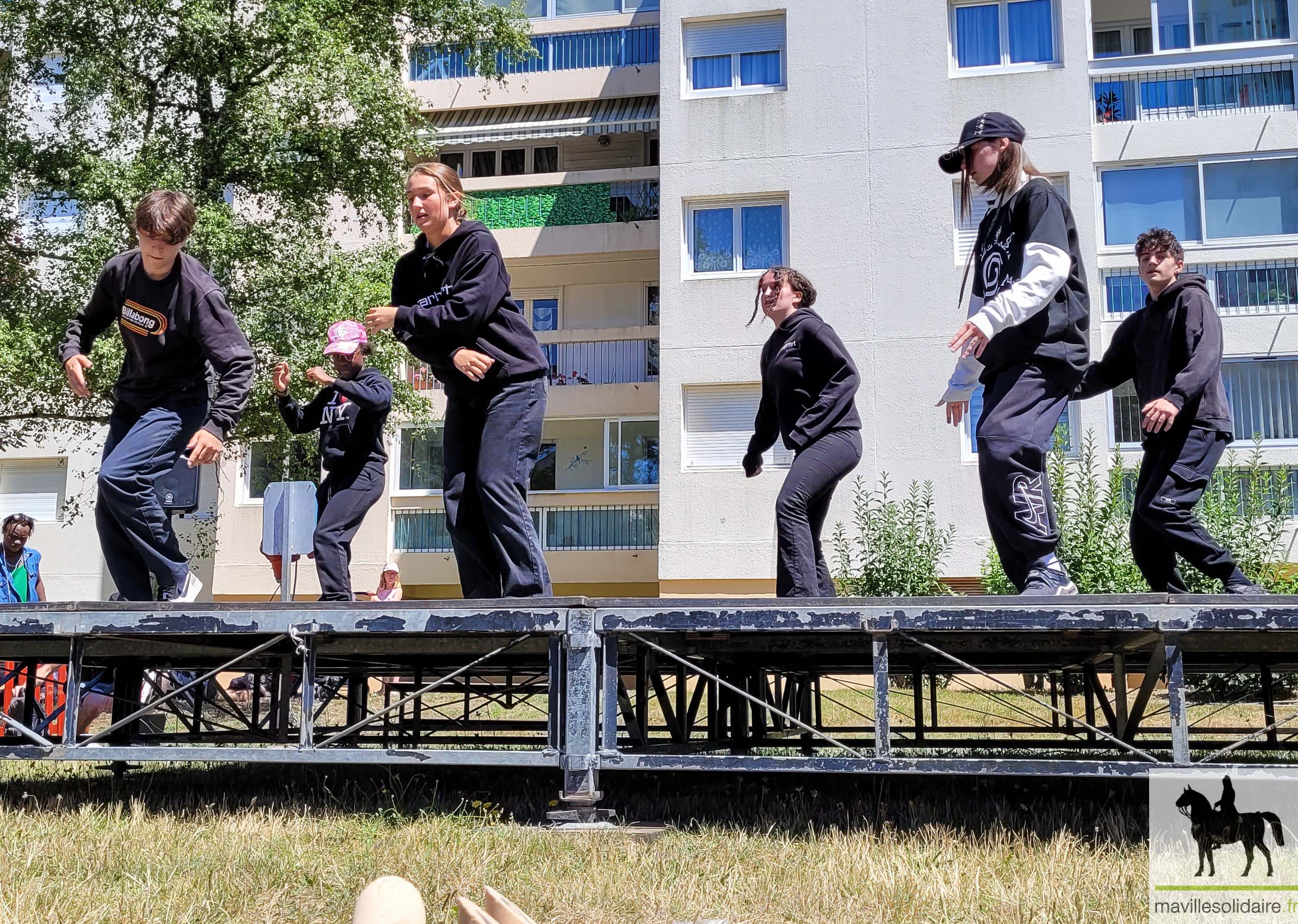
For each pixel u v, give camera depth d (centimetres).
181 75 1755
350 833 423
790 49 2053
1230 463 1548
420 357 500
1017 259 449
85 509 2381
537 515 2283
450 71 2447
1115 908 313
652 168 2322
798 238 2002
